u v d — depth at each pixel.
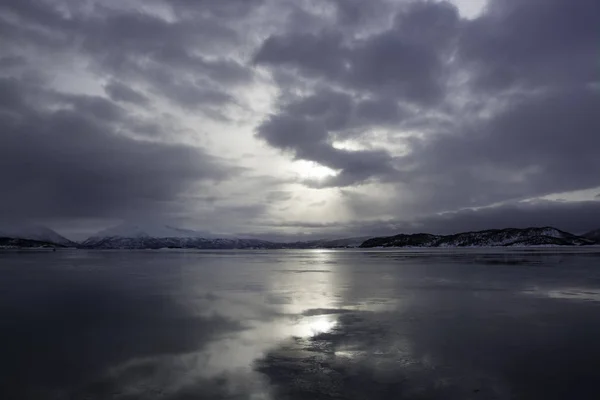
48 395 9.72
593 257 76.12
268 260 83.38
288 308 20.94
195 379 10.64
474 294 25.47
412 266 54.72
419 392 9.59
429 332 15.36
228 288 29.95
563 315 18.47
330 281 34.66
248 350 13.23
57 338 15.05
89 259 86.56
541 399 9.15
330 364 11.70
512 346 13.35
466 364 11.56
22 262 71.56
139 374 11.07
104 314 19.69
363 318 18.09
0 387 10.23
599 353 12.52
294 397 9.41
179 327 16.70
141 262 73.00
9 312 20.42
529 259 70.00
